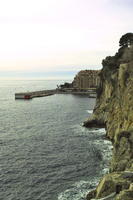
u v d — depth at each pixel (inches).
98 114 3922.2
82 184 1919.3
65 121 4616.1
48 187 1895.9
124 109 2513.5
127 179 1366.9
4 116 5536.4
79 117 5049.2
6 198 1753.2
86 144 2957.7
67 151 2733.8
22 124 4490.7
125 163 1727.4
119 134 1999.3
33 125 4360.2
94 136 3321.9
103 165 2284.7
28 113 5930.1
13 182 1991.9
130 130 1911.9
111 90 3602.4
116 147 1983.3
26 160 2480.3
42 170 2217.0
